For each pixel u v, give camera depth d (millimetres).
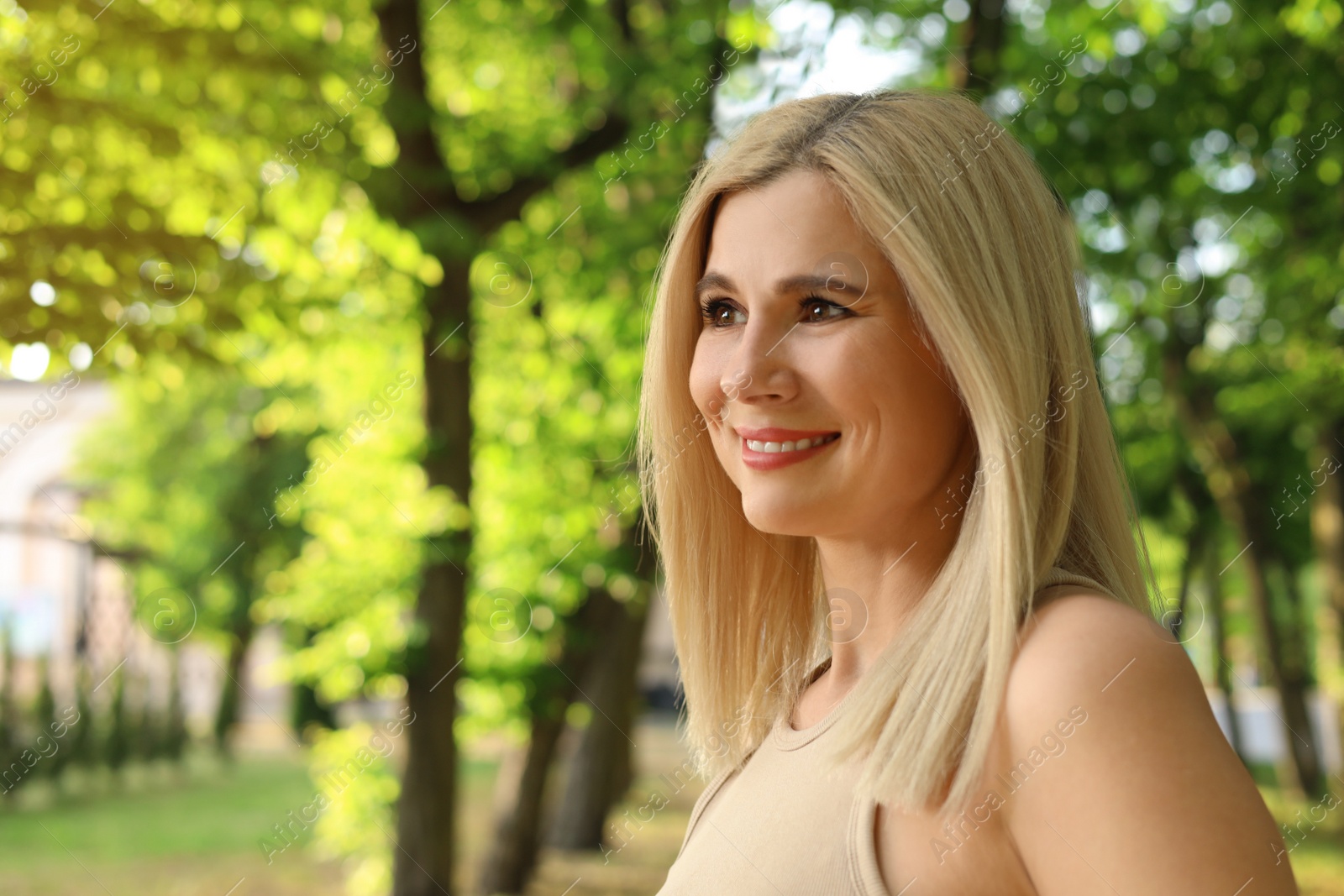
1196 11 7844
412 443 6953
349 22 6848
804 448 1237
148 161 5332
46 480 22766
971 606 1114
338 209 6523
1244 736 14938
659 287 1510
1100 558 1197
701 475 1562
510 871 9633
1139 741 938
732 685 1581
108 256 4547
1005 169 1226
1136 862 915
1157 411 12633
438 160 6668
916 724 1095
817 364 1213
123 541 22359
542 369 8727
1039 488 1114
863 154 1203
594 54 7469
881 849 1103
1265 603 13344
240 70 5410
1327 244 9133
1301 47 7676
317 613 7746
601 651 10969
